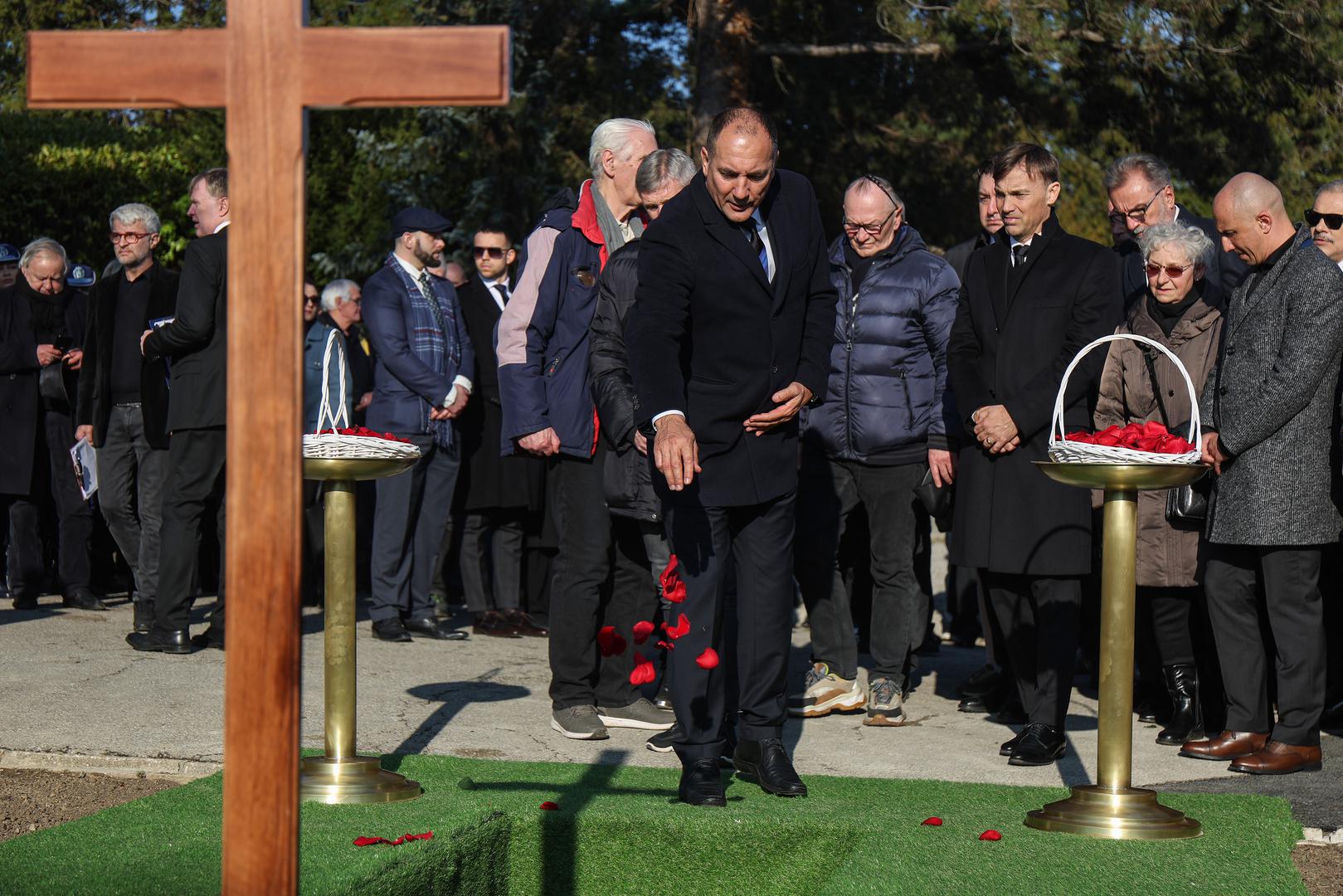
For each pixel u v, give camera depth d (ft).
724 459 12.51
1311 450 15.03
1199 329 16.76
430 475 23.50
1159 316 17.08
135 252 22.91
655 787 13.29
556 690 16.38
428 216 23.29
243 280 7.22
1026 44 39.86
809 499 18.22
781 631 13.05
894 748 16.17
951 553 17.72
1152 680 18.33
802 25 46.14
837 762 15.40
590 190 16.49
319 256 50.11
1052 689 15.31
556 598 16.26
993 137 47.50
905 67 47.29
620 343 13.96
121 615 24.59
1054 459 12.00
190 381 20.34
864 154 50.47
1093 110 44.32
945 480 17.15
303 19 7.23
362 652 21.50
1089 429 17.70
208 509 27.99
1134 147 43.96
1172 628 16.88
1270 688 18.33
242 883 7.30
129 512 23.11
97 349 22.89
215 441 20.47
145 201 37.45
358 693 18.26
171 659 20.01
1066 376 12.60
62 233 35.76
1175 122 42.52
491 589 27.68
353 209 51.08
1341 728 17.70
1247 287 15.51
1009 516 15.19
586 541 16.06
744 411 12.50
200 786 13.00
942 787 13.62
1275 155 41.42
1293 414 14.82
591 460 15.97
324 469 12.56
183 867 10.37
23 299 24.53
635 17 51.03
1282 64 40.06
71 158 35.78
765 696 13.16
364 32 7.11
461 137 47.50
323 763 12.69
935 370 17.60
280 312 7.20
